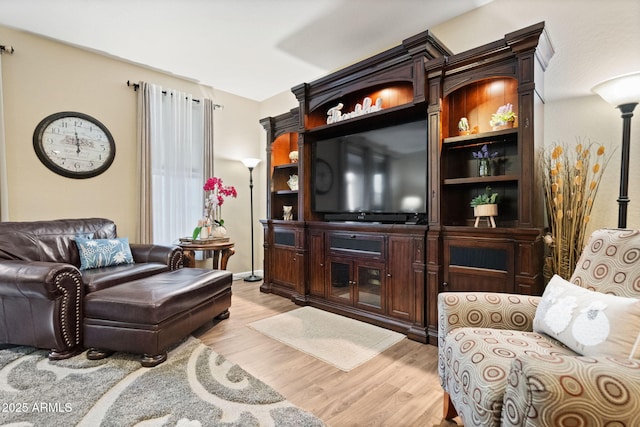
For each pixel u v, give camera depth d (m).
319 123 3.67
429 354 2.27
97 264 2.96
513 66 2.19
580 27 2.29
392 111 2.75
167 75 4.14
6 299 2.17
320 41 3.31
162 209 4.01
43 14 2.85
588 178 2.26
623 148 1.92
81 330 2.19
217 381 1.86
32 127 3.18
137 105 3.87
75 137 3.43
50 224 2.94
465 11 2.80
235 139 4.83
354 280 3.05
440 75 2.46
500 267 2.21
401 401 1.70
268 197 4.14
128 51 3.54
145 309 2.05
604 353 1.06
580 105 2.30
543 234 2.28
